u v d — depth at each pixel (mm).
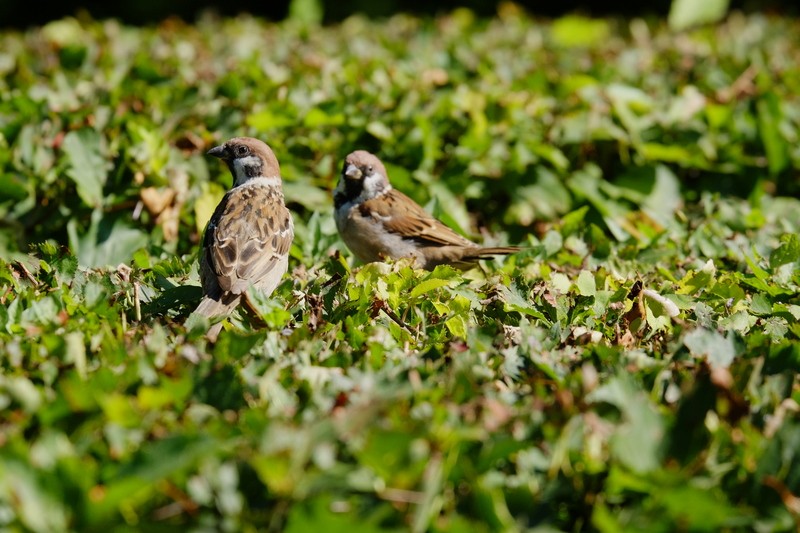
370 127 13469
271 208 10531
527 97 14898
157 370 6453
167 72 15695
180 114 13578
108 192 12375
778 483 5699
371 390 6250
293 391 6629
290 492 5094
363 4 27812
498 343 7719
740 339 7453
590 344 7750
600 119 14547
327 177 13523
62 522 4984
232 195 10688
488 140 13750
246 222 10156
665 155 14391
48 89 14031
